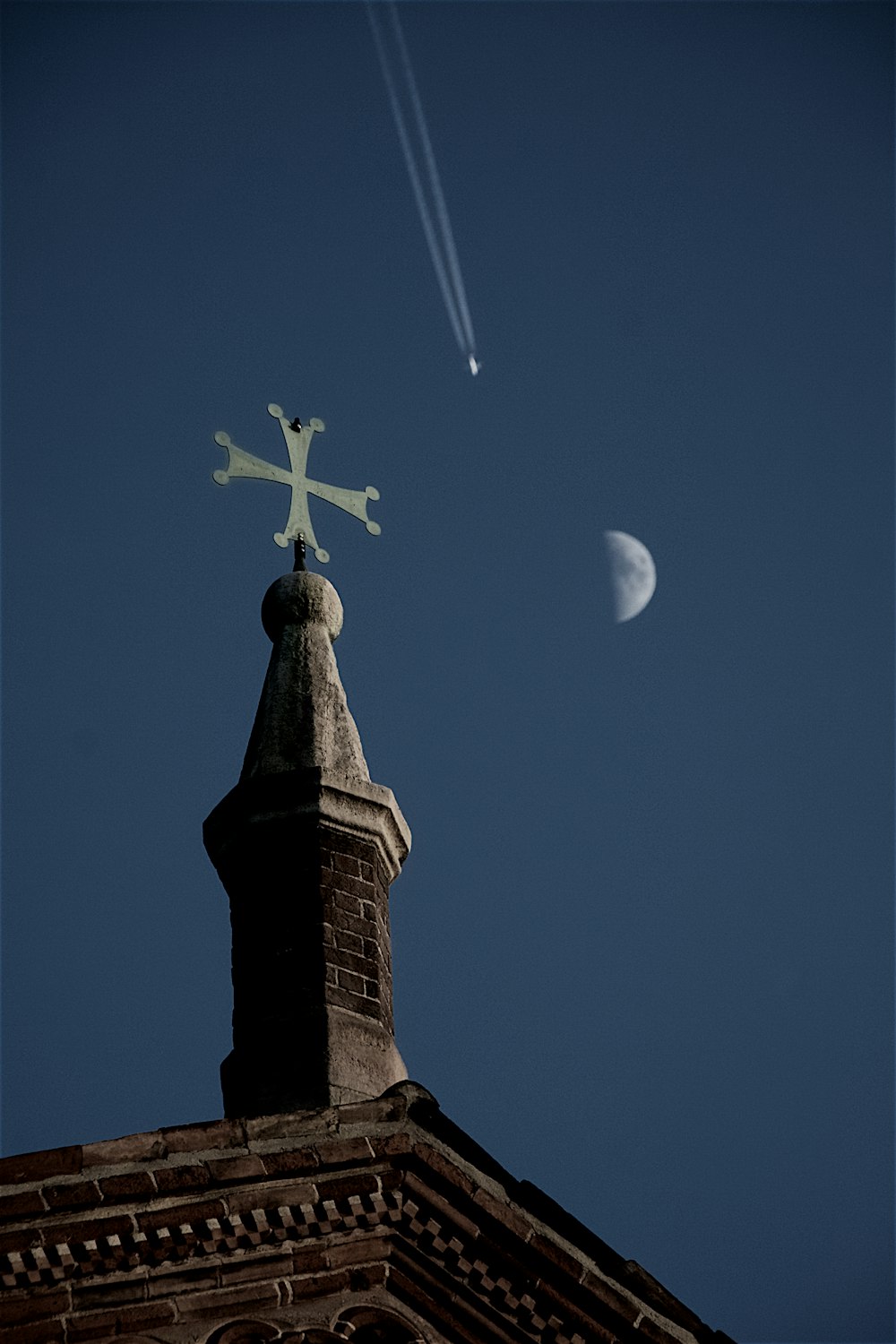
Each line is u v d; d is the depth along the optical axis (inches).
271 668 1820.9
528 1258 1472.7
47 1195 1403.8
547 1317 1469.0
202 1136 1451.8
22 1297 1384.1
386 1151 1472.7
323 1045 1606.8
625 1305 1478.8
